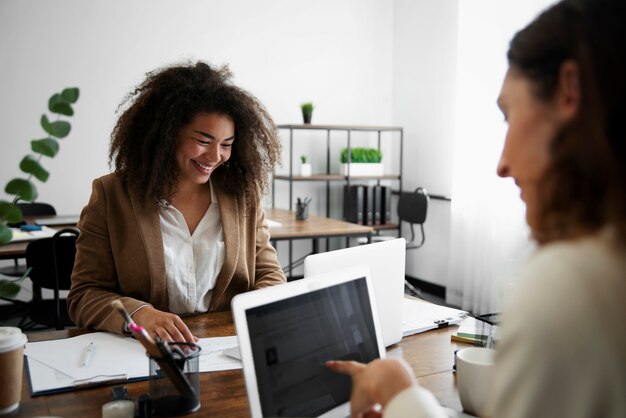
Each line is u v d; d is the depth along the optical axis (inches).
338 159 211.8
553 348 18.2
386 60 213.6
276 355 33.8
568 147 19.7
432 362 51.4
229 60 191.8
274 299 34.9
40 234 118.7
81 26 171.3
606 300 18.1
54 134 32.4
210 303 66.3
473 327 60.7
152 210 61.9
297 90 202.4
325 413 35.4
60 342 52.9
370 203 197.2
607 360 17.7
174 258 62.9
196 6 185.3
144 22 178.9
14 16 163.5
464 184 171.6
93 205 62.1
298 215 157.8
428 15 195.5
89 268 61.4
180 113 59.4
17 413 39.2
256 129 66.6
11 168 166.2
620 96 18.7
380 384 26.6
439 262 194.5
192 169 61.9
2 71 163.5
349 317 39.2
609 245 19.2
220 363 48.9
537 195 21.5
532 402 18.4
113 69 176.2
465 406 40.1
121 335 54.9
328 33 204.7
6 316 153.0
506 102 22.4
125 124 62.1
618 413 17.8
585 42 19.3
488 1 161.3
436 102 193.6
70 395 42.3
